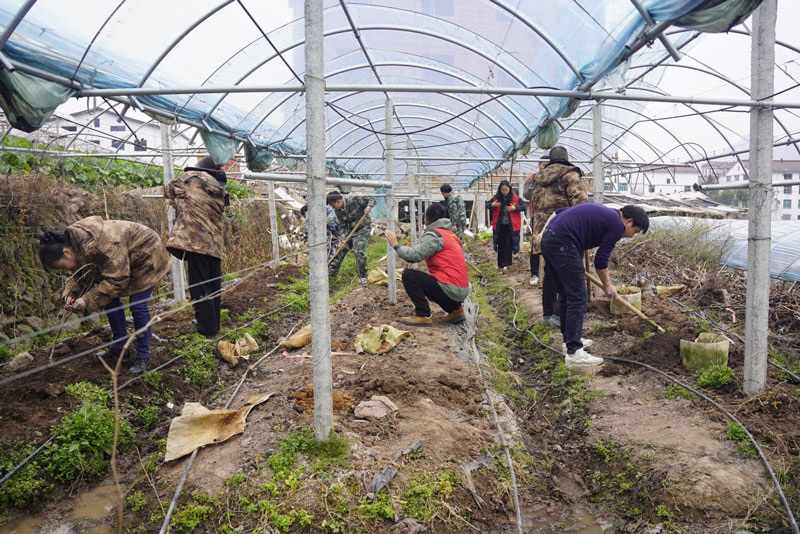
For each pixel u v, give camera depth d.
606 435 3.89
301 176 4.77
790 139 7.29
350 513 2.96
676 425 3.76
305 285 9.33
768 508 2.93
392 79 8.30
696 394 4.12
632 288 6.52
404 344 5.66
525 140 8.64
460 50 6.87
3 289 5.70
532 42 5.53
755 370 3.96
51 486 3.29
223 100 6.32
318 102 3.12
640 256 9.02
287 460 3.29
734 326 6.07
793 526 2.78
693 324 5.72
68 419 3.61
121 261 4.23
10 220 5.95
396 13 5.91
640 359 4.89
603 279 4.91
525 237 14.79
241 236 11.64
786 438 3.41
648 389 4.41
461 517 3.08
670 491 3.16
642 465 3.45
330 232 9.67
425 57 7.23
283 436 3.58
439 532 2.97
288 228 15.55
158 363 4.89
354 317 6.98
